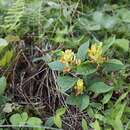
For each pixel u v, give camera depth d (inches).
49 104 20.3
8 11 24.6
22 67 21.7
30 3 25.2
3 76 19.8
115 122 17.8
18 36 22.7
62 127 19.2
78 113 19.5
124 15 24.6
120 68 19.2
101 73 19.9
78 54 19.3
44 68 21.3
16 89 20.7
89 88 19.1
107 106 19.4
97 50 19.0
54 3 25.1
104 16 24.5
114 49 21.9
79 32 23.7
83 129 18.6
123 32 23.6
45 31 23.5
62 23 24.1
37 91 20.8
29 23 23.9
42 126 18.0
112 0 27.5
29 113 19.8
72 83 18.8
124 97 19.4
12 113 19.4
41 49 22.4
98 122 18.3
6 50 21.5
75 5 25.6
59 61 19.2
